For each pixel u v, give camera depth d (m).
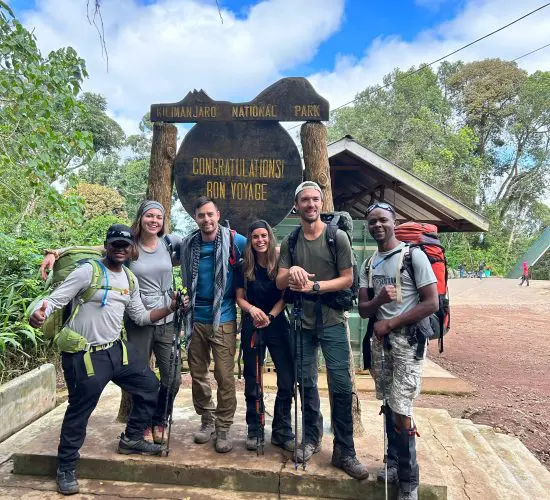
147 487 2.98
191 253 3.18
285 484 2.92
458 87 44.22
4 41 4.38
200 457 3.10
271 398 4.52
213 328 3.07
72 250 3.15
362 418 4.05
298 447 3.12
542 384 6.86
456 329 12.14
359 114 39.44
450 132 37.19
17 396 4.04
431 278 2.63
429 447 3.57
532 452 4.39
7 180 5.88
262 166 4.05
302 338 3.01
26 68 4.51
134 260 3.16
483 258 38.00
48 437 3.40
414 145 35.62
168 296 3.26
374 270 2.85
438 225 9.64
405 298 2.71
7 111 4.72
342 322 2.98
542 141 42.34
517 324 13.22
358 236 6.36
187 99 4.09
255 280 3.08
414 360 2.68
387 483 2.83
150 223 3.12
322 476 2.89
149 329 3.21
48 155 4.81
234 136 4.08
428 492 2.81
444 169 34.69
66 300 2.75
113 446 3.24
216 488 2.98
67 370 2.85
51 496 2.87
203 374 3.29
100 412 3.93
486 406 5.61
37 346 5.12
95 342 2.86
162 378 3.29
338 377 2.93
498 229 41.25
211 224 3.10
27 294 5.45
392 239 2.81
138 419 3.08
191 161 4.13
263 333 3.12
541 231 44.78
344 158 8.27
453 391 6.07
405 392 2.68
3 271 5.64
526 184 42.66
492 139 44.06
